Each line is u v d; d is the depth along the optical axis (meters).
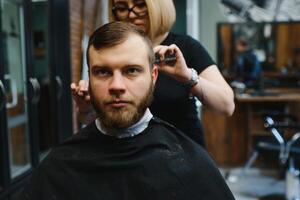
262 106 3.54
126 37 0.78
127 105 0.80
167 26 1.00
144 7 0.98
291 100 3.38
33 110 2.21
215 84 1.01
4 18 2.00
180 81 0.95
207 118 3.62
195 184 0.86
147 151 0.87
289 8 3.85
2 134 1.84
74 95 1.01
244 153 3.63
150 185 0.83
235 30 3.91
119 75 0.78
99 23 3.41
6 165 1.88
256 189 3.12
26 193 0.86
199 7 3.96
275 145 2.72
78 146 0.89
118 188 0.84
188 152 0.89
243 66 3.88
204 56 1.06
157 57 0.86
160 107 1.03
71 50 2.86
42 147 2.55
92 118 1.00
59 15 2.69
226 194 0.88
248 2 3.88
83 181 0.85
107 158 0.86
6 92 1.90
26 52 2.16
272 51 3.88
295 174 2.65
